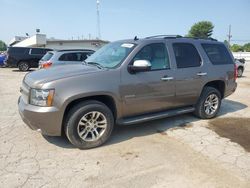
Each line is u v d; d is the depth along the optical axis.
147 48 4.85
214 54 6.02
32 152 4.16
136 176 3.54
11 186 3.25
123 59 4.59
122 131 5.18
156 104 5.02
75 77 4.12
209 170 3.71
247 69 22.97
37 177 3.46
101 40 32.38
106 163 3.87
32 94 4.07
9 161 3.86
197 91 5.64
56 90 3.95
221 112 6.77
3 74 16.58
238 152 4.31
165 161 3.96
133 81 4.57
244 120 6.08
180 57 5.32
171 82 5.09
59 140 4.63
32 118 4.02
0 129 5.15
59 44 36.97
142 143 4.61
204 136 4.99
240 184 3.39
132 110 4.73
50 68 4.83
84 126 4.25
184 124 5.66
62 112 4.00
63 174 3.55
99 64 4.85
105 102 4.64
